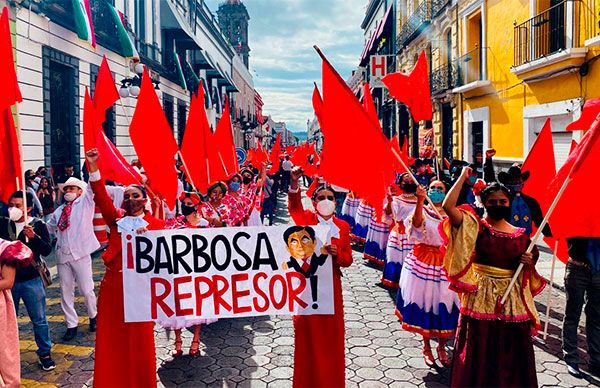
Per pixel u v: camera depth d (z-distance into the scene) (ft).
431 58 70.23
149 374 12.53
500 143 48.32
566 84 37.01
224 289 12.74
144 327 12.60
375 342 17.10
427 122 72.43
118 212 13.38
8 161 14.52
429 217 15.56
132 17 67.36
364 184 12.46
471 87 51.49
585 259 14.35
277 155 55.57
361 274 26.58
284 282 12.57
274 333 18.33
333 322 12.26
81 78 47.98
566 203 14.23
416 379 14.24
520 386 10.65
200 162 22.49
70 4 43.86
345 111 12.45
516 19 44.47
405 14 90.74
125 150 61.00
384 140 12.34
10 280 11.90
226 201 23.18
